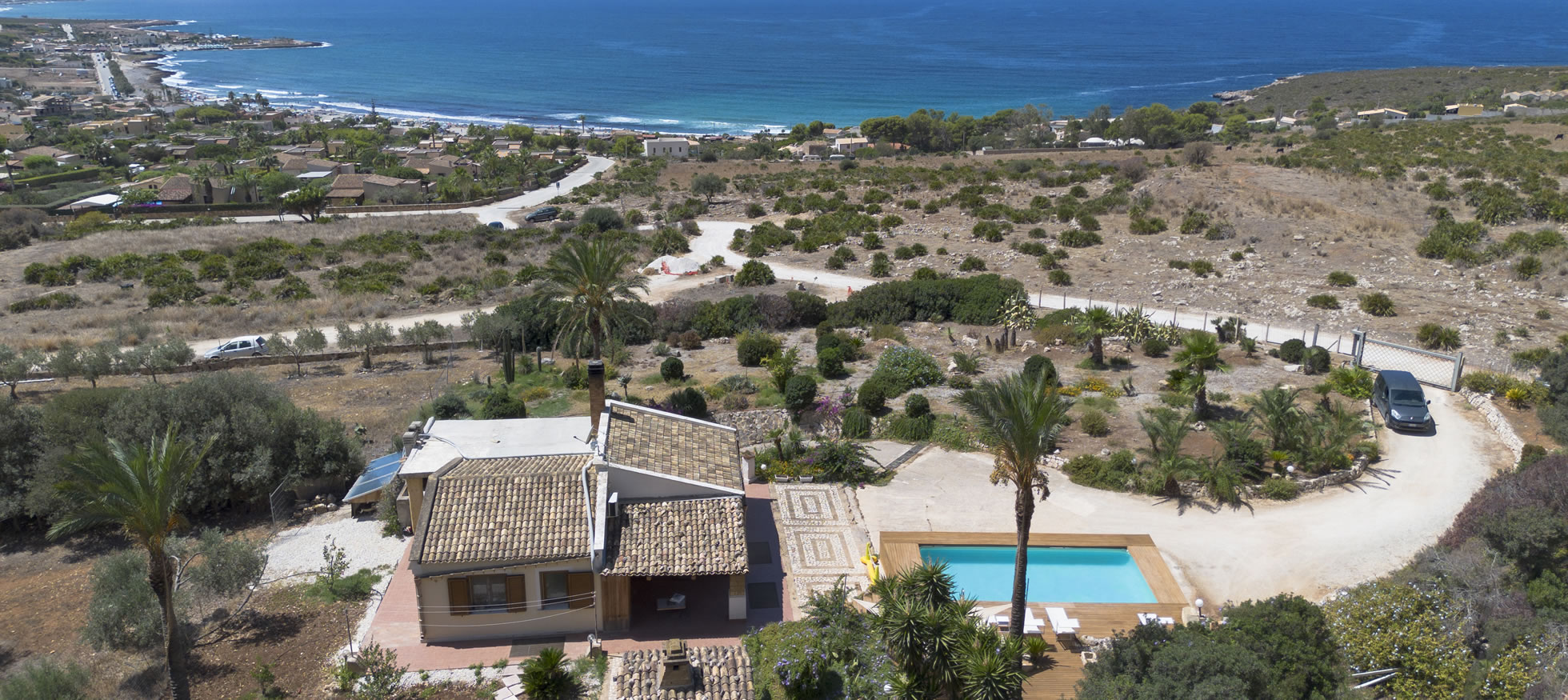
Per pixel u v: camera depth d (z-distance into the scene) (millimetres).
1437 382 44781
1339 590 27250
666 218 106000
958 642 22219
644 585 28531
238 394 36812
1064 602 27594
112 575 25891
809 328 61156
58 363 48500
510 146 193875
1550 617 24266
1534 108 153125
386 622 26750
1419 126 130125
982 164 135875
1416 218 79438
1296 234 75625
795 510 33625
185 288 73250
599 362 32844
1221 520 32250
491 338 57000
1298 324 55500
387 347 57781
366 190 139000
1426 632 23094
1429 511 32500
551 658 23625
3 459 33062
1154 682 20766
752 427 41188
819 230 91938
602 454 28812
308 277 81250
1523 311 55031
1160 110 180375
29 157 179375
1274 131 168125
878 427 40625
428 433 33844
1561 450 33688
